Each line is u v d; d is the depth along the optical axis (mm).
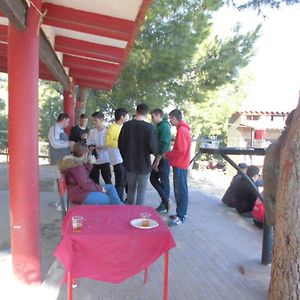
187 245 4875
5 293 3416
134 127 5305
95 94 14492
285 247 2740
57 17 4273
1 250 4461
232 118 25297
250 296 3527
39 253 3557
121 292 3533
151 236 2863
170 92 12656
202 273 4008
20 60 3336
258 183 6527
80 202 4457
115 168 6492
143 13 4016
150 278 3848
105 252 2801
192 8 11102
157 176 6391
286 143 2750
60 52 6945
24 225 3449
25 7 3271
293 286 2707
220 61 12188
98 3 3980
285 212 2729
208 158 21188
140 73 11750
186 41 11398
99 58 6648
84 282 3697
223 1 5430
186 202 5832
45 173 9703
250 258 4410
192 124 19734
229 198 7195
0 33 5832
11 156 3412
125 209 3480
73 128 7484
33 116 3414
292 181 2684
